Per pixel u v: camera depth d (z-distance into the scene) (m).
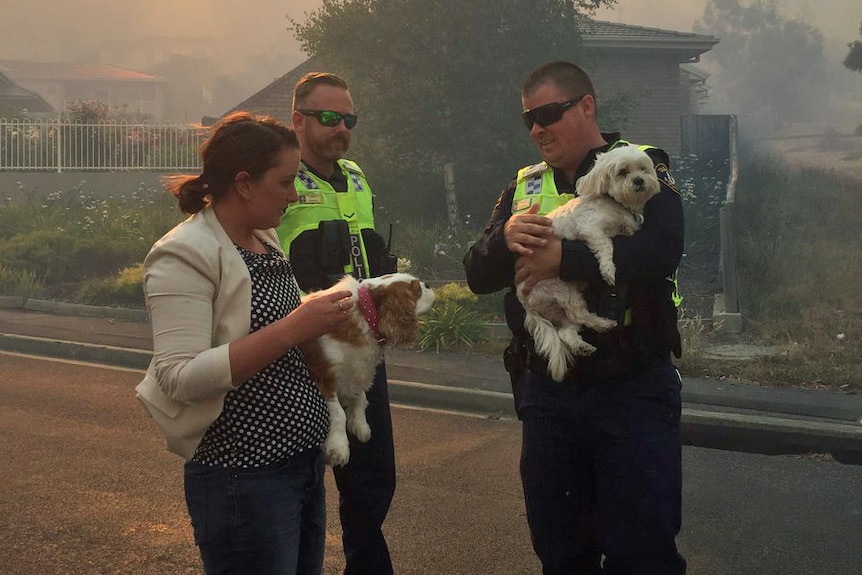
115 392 8.21
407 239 14.24
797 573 4.46
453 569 4.46
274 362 2.53
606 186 2.92
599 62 22.36
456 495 5.52
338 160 3.87
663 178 3.03
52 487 5.54
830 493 5.65
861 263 13.02
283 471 2.53
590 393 2.95
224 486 2.45
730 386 8.08
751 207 16.14
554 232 2.95
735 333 10.17
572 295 2.93
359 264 3.67
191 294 2.37
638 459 2.88
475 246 3.21
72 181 19.28
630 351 2.90
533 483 3.11
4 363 9.67
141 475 5.78
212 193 2.51
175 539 4.76
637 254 2.83
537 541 3.15
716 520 5.18
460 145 15.77
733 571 4.48
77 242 15.02
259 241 2.70
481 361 9.34
